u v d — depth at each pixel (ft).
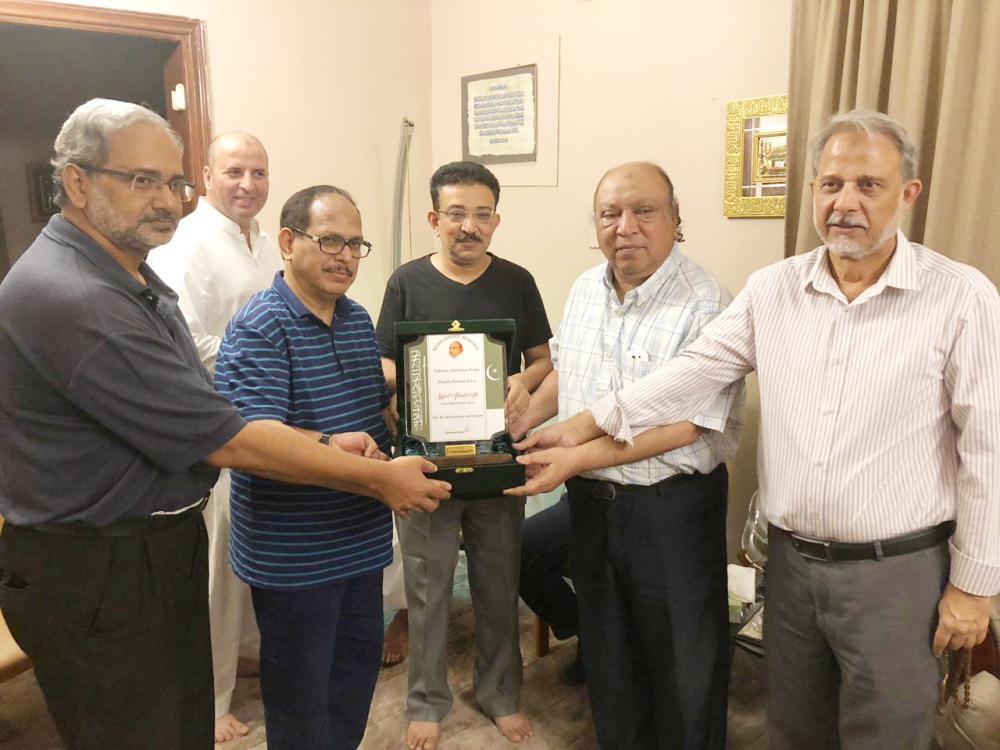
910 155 4.06
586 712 6.95
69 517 3.85
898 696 4.26
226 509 6.58
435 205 6.42
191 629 4.45
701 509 5.30
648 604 5.30
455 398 4.97
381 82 10.31
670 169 8.23
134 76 10.30
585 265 9.30
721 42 7.59
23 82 10.54
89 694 4.02
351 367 5.03
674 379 4.89
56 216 3.93
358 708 5.51
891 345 4.11
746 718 6.76
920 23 5.83
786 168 6.92
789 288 4.55
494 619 6.48
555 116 9.29
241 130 9.00
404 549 6.35
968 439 3.95
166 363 3.83
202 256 6.76
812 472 4.30
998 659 5.28
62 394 3.72
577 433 5.23
